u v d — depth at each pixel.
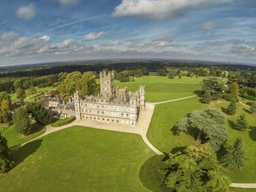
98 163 71.69
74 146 83.69
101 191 57.72
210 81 148.12
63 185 60.41
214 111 84.38
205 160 54.22
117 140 88.44
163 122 109.19
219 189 48.09
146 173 63.66
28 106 101.00
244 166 69.12
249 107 135.00
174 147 82.25
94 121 111.56
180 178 51.91
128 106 102.25
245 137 90.75
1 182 62.28
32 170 68.06
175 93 182.38
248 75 181.00
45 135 94.69
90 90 163.62
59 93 190.50
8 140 91.50
